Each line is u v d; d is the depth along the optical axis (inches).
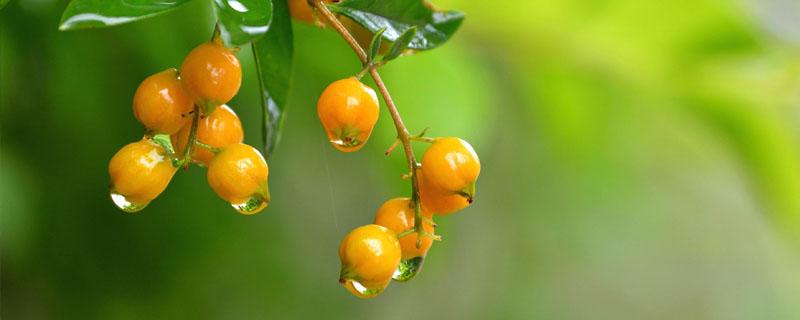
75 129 19.5
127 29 19.5
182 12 19.6
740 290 34.0
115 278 19.9
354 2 15.1
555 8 20.9
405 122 20.2
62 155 19.5
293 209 21.3
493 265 27.1
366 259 14.6
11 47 19.1
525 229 25.9
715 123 22.7
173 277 20.1
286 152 21.2
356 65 20.1
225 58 14.4
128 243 19.9
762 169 22.8
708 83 21.9
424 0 15.2
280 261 20.9
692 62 21.5
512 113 23.1
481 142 21.3
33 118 19.3
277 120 15.6
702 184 30.4
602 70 22.2
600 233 26.3
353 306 24.6
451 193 14.7
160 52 19.6
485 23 21.2
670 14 21.0
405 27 15.2
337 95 14.5
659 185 27.5
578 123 23.3
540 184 25.0
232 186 14.6
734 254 33.4
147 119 14.6
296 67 20.2
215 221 20.2
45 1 19.1
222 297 20.4
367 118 14.5
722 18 20.9
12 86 19.2
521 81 22.5
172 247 20.0
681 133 23.6
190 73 14.3
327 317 21.5
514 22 21.2
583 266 29.5
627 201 25.9
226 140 14.9
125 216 19.8
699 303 33.9
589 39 21.4
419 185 14.9
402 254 15.1
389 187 20.4
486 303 27.6
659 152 24.1
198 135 14.8
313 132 21.2
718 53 21.4
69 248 19.6
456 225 25.8
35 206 19.4
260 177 14.6
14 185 19.2
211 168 14.6
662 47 21.5
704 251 32.9
